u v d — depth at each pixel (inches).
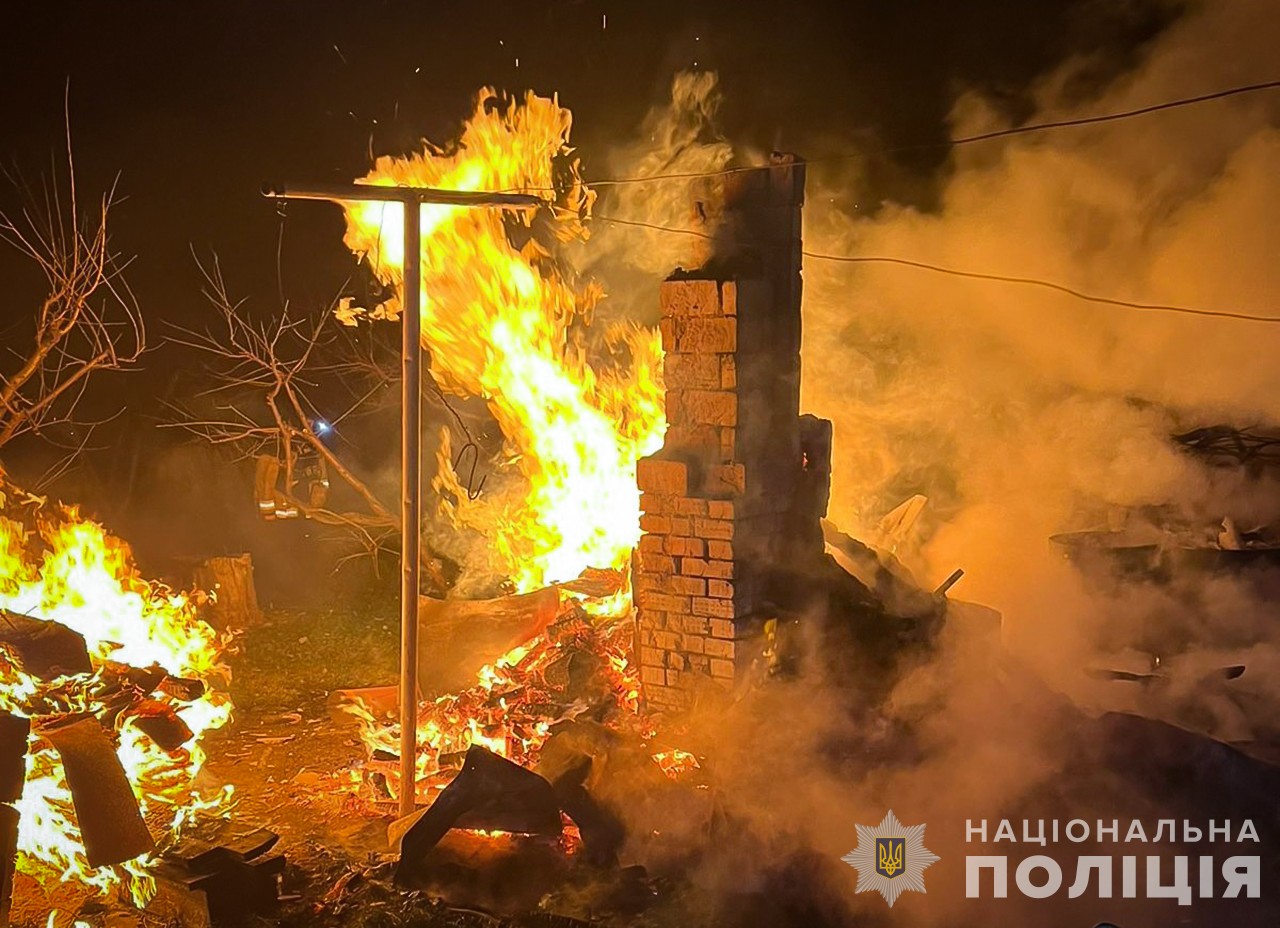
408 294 281.1
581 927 235.3
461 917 242.4
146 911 252.2
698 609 306.0
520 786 259.4
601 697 319.6
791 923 235.3
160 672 317.1
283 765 338.0
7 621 302.4
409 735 287.4
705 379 305.0
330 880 263.1
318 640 477.1
